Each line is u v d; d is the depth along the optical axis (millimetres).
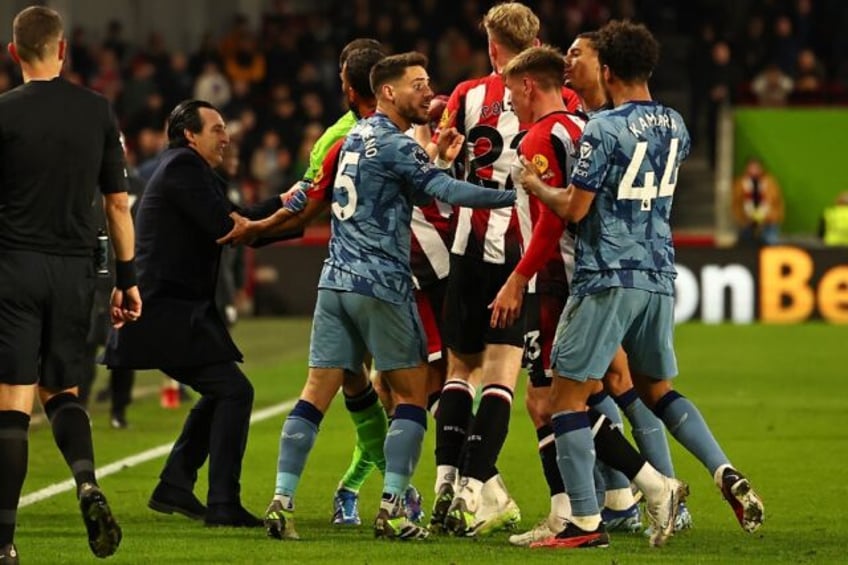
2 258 24562
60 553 26359
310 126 93062
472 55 96062
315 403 27672
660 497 26828
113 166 25531
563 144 26594
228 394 29938
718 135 95562
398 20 99375
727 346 68438
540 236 26422
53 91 24984
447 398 28766
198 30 110125
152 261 30250
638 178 26125
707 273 79688
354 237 27281
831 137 88812
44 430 44500
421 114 27531
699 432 27359
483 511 28344
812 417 46781
